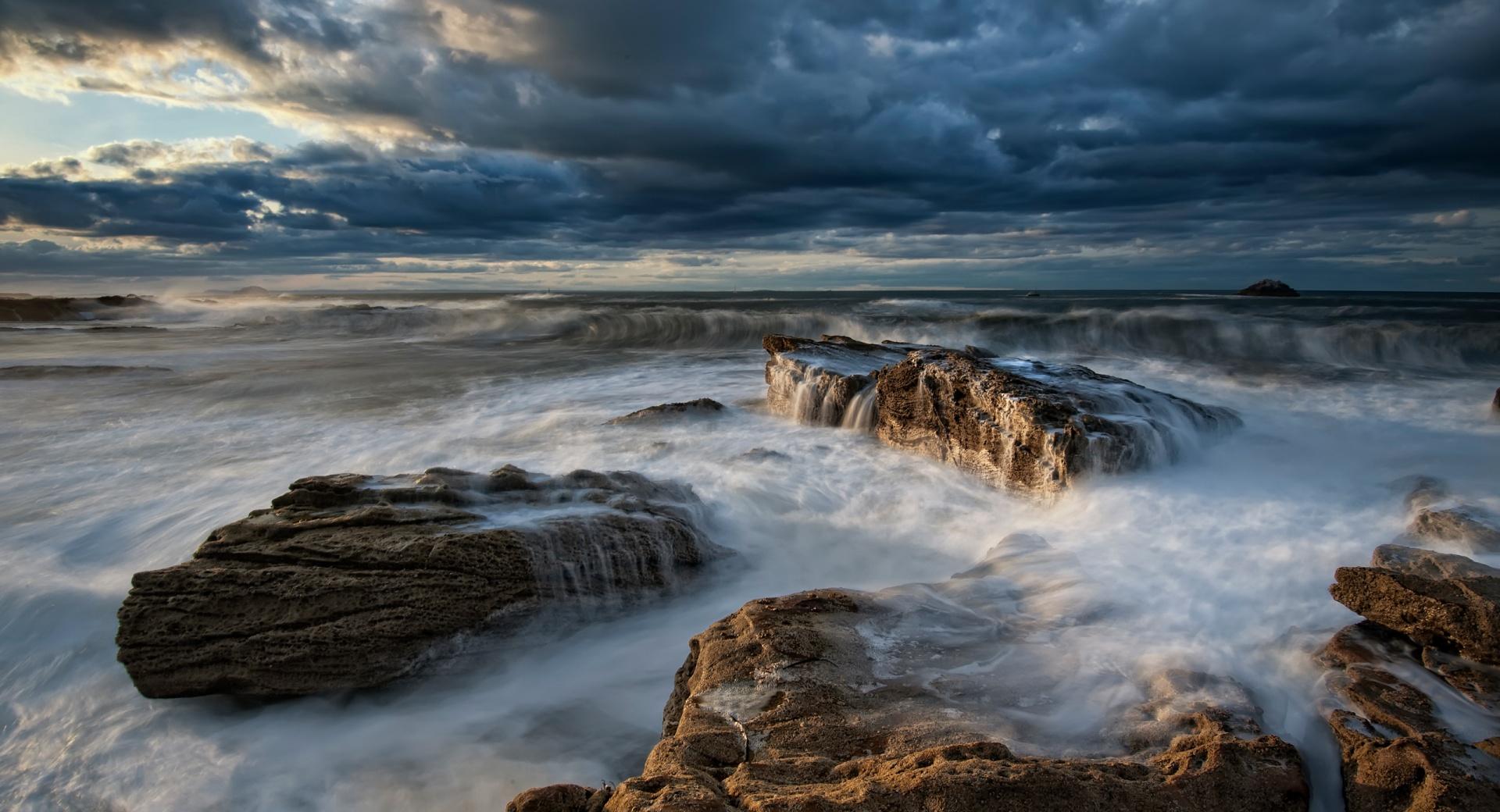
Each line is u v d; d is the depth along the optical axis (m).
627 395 15.19
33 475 9.48
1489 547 5.51
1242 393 13.86
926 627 4.55
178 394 15.56
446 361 22.30
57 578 6.54
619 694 5.05
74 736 4.70
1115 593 5.10
